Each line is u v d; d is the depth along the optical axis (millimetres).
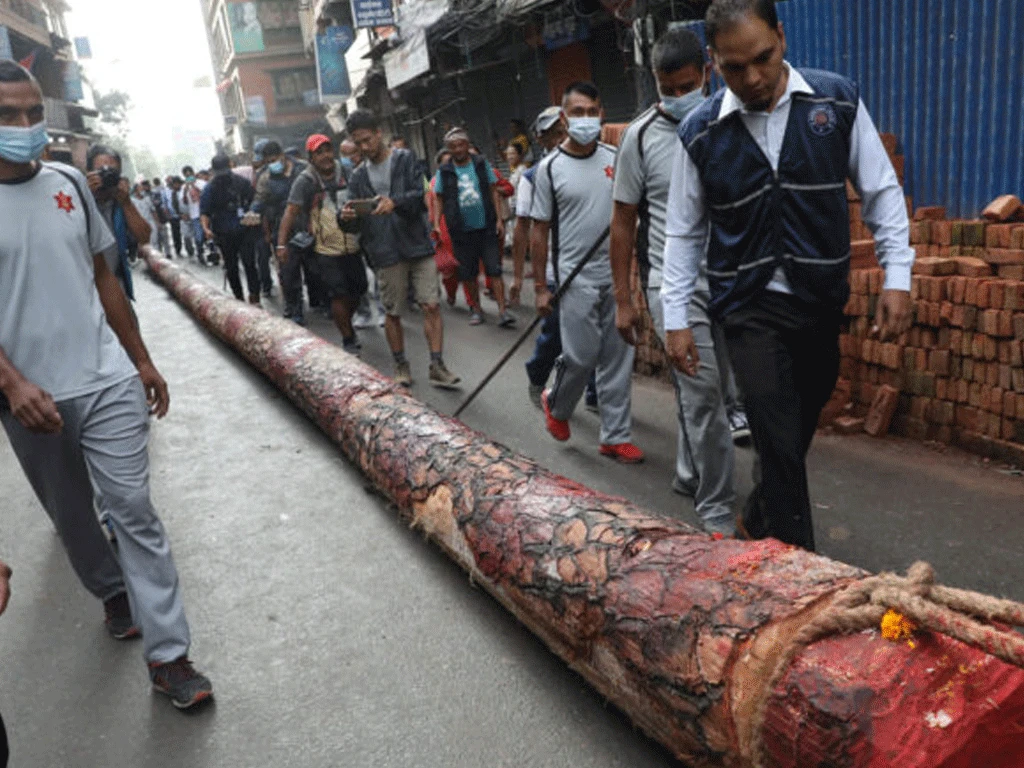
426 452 3193
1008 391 3590
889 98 5438
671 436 4465
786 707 1453
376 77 19469
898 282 2273
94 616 3160
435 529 2992
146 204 16141
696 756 1825
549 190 3906
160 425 5641
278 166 8867
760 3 2086
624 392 4098
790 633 1560
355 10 16453
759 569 1785
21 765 2352
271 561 3432
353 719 2387
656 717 1937
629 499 3697
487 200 7309
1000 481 3488
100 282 2592
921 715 1330
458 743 2240
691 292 2643
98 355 2357
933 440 3969
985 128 4879
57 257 2293
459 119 16484
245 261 9406
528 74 13047
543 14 10609
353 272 6910
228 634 2908
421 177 5602
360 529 3645
